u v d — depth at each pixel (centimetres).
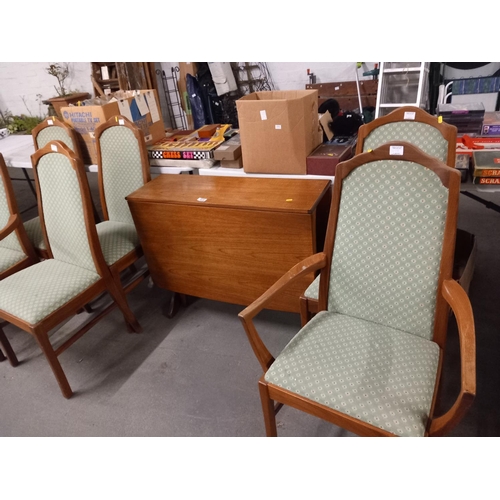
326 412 109
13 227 195
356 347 119
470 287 211
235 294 193
